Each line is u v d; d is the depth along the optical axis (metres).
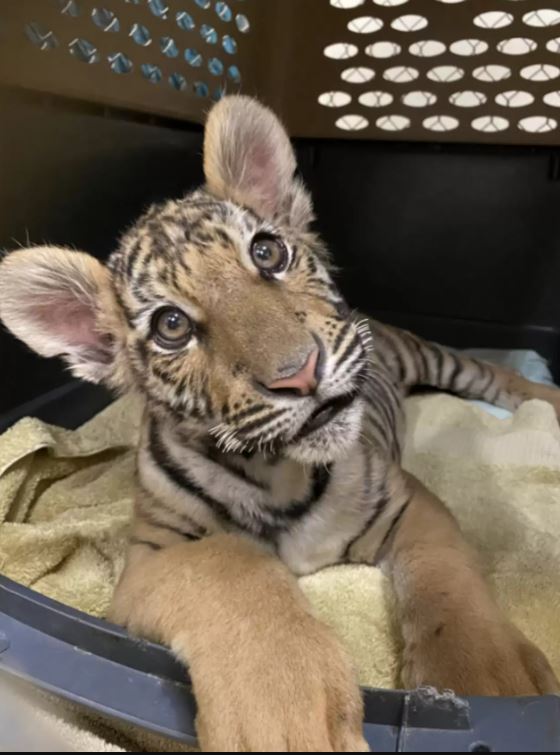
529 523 0.43
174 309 0.31
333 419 0.30
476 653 0.28
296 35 0.60
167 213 0.33
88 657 0.26
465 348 0.65
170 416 0.34
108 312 0.35
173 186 0.57
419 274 0.65
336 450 0.30
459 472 0.48
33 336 0.35
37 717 0.26
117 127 0.51
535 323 0.64
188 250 0.31
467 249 0.63
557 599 0.37
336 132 0.62
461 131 0.60
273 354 0.28
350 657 0.25
